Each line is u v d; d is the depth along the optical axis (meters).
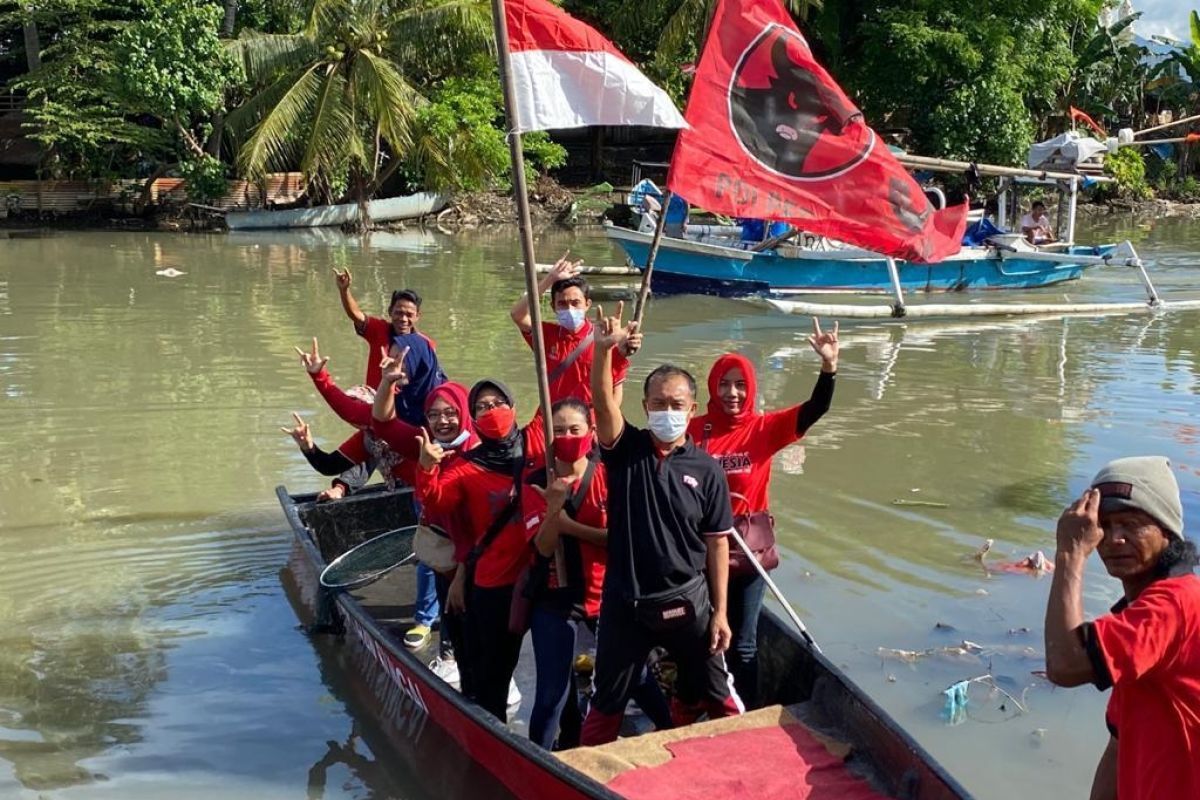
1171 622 2.57
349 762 4.89
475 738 4.68
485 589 4.88
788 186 5.77
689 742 4.43
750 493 5.11
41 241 23.67
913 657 5.80
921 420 10.47
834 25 32.53
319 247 23.91
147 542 7.33
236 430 9.77
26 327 14.16
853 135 5.79
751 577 5.03
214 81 25.22
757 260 17.30
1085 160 21.03
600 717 4.54
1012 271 19.22
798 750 4.42
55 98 26.30
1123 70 39.81
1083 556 2.65
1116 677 2.54
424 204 29.28
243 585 6.73
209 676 5.64
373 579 6.11
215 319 14.94
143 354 12.66
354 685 5.59
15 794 4.59
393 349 6.03
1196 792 2.63
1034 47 32.72
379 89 25.16
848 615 6.32
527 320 6.42
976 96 31.11
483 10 26.08
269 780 4.75
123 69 24.77
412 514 7.43
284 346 13.21
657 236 5.68
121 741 5.02
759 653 5.30
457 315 15.49
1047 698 5.42
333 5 25.41
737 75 5.71
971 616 6.31
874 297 18.25
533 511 4.66
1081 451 9.48
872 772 4.31
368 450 7.03
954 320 16.30
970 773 4.80
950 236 6.41
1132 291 19.56
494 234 27.69
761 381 12.08
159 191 27.64
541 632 4.68
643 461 4.37
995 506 8.12
